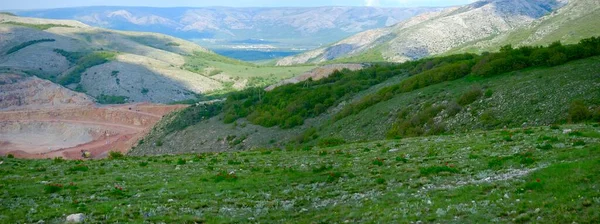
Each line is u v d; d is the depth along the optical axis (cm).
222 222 2161
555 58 7638
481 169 2839
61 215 2291
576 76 6256
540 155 2909
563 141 3316
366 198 2445
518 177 2384
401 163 3344
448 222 1867
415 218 1956
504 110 6241
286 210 2369
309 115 13038
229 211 2370
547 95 6006
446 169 2864
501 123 5866
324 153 4309
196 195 2752
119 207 2433
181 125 17688
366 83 14650
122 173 3666
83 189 2970
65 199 2688
